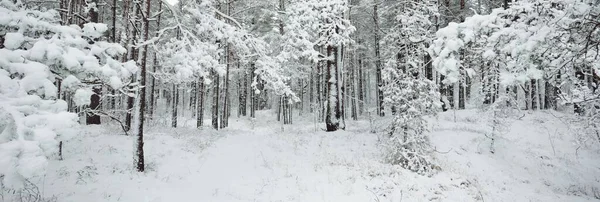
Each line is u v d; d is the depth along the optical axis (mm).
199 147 13039
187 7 9688
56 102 3867
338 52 16844
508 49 5000
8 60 3791
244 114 35219
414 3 14820
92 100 15828
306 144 14250
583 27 4805
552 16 4926
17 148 3029
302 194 8664
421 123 10492
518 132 16312
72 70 4500
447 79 5230
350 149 13336
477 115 18938
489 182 10766
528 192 10211
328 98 16953
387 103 11398
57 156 9867
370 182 9242
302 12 11750
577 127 11531
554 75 5715
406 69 11375
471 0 22859
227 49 20953
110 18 20734
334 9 12492
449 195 8797
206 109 38188
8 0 4699
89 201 6793
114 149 11492
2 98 3418
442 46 5305
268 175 10273
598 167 13289
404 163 10281
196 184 9422
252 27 24781
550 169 13055
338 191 8781
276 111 35938
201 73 9180
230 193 8695
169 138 14039
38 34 4723
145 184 8594
